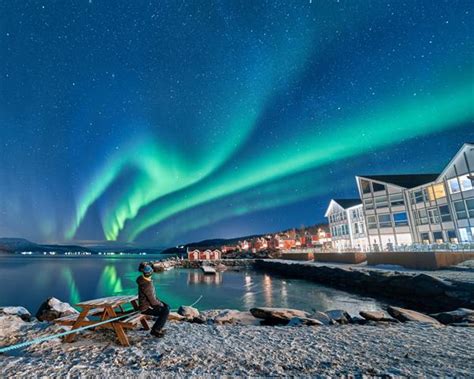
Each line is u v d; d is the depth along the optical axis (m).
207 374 3.85
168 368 4.08
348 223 51.03
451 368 3.99
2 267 90.44
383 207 41.75
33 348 4.88
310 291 28.12
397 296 22.03
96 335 5.51
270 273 55.62
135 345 4.99
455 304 16.69
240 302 23.00
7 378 3.78
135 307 5.98
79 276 60.47
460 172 31.05
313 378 3.70
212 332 6.07
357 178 45.47
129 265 111.44
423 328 6.52
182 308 9.25
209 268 61.62
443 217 33.28
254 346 5.10
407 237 38.56
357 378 3.70
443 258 23.78
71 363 4.25
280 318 8.49
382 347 5.04
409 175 43.66
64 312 8.73
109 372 3.92
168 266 77.88
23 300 29.11
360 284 26.83
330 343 5.30
